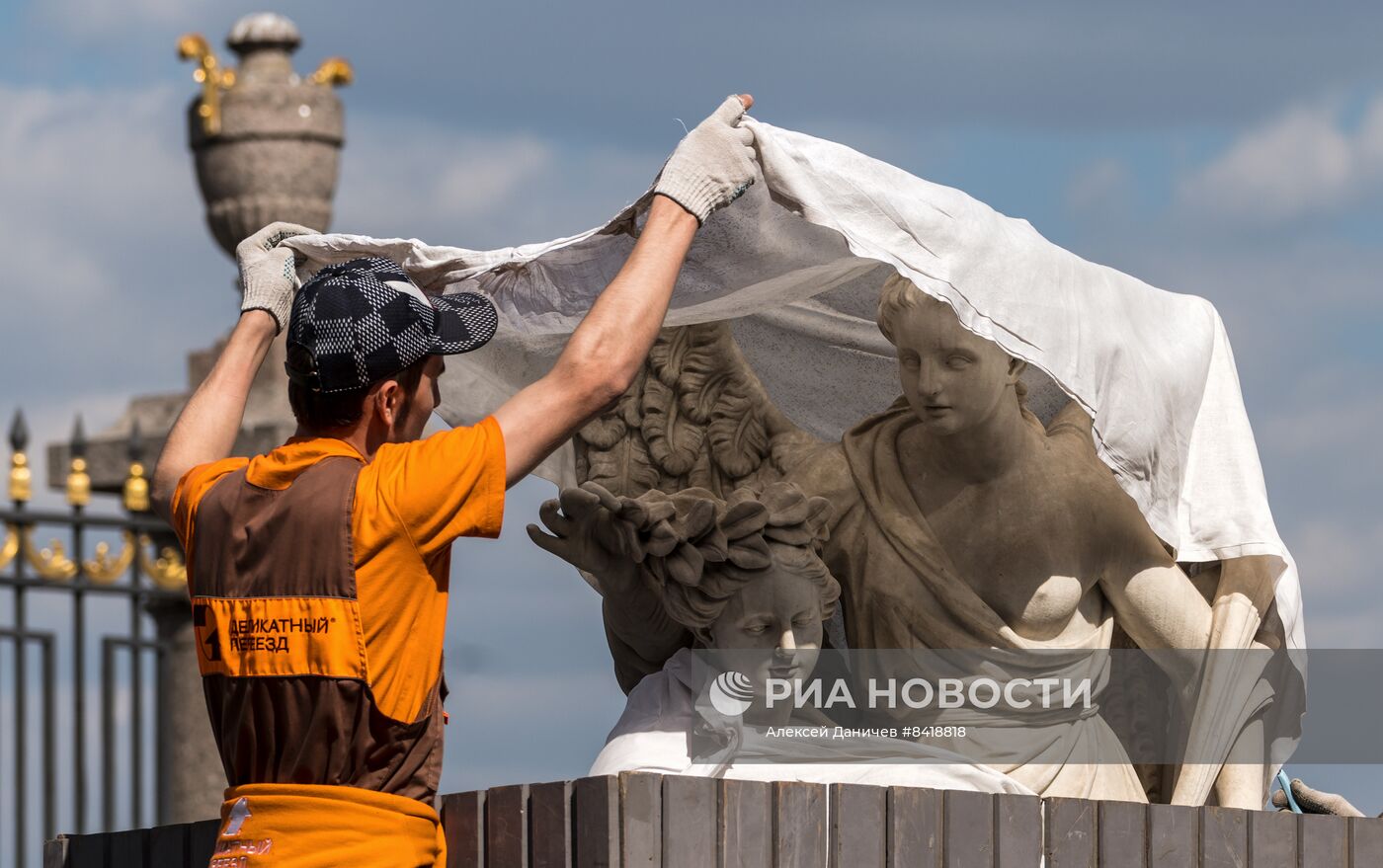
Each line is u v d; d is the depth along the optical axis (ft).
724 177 32.09
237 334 35.01
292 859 28.68
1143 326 38.37
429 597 29.17
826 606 36.47
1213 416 39.50
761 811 31.71
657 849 30.78
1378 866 36.76
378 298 29.84
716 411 39.34
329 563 28.81
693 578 35.06
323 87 82.94
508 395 38.96
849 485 38.63
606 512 35.24
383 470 29.12
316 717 28.73
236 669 29.22
